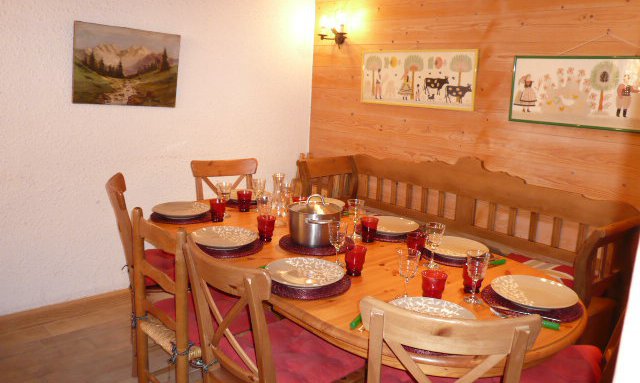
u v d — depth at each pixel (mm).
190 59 3365
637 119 2404
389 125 3561
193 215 2412
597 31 2498
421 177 3336
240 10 3559
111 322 2984
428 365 1307
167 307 2057
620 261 2459
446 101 3182
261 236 2152
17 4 2652
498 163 2977
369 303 1199
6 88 2689
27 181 2834
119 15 3000
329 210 2113
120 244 3256
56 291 3037
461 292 1715
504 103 2906
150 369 2510
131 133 3186
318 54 4020
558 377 1655
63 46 2828
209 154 3592
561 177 2721
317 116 4102
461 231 3156
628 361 475
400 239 2238
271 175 3998
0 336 2764
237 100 3674
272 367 1443
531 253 2836
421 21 3268
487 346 1146
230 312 1507
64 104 2891
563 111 2654
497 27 2883
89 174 3051
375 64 3584
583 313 1588
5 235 2809
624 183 2488
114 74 3008
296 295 1596
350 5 3709
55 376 2408
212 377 1697
